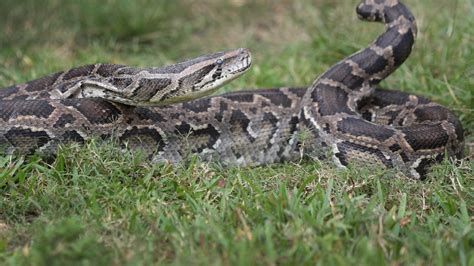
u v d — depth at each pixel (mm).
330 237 6598
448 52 12117
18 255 6520
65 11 15516
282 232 6840
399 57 10891
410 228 7160
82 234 6844
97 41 14867
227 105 10266
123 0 15617
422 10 13844
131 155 8969
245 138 10336
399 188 8266
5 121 8734
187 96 9305
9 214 7664
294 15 16125
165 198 8023
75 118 9047
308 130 9875
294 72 12883
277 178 8547
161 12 15695
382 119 10859
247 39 15430
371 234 6758
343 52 13289
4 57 13477
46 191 7855
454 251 6578
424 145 9328
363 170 8688
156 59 14383
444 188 8453
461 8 13594
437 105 10508
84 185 8133
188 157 9711
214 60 9266
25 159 8844
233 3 16797
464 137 10391
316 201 7598
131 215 7320
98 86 9250
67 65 12945
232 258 6289
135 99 9188
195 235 6836
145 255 6496
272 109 10539
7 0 15266
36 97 9742
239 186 8086
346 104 10102
